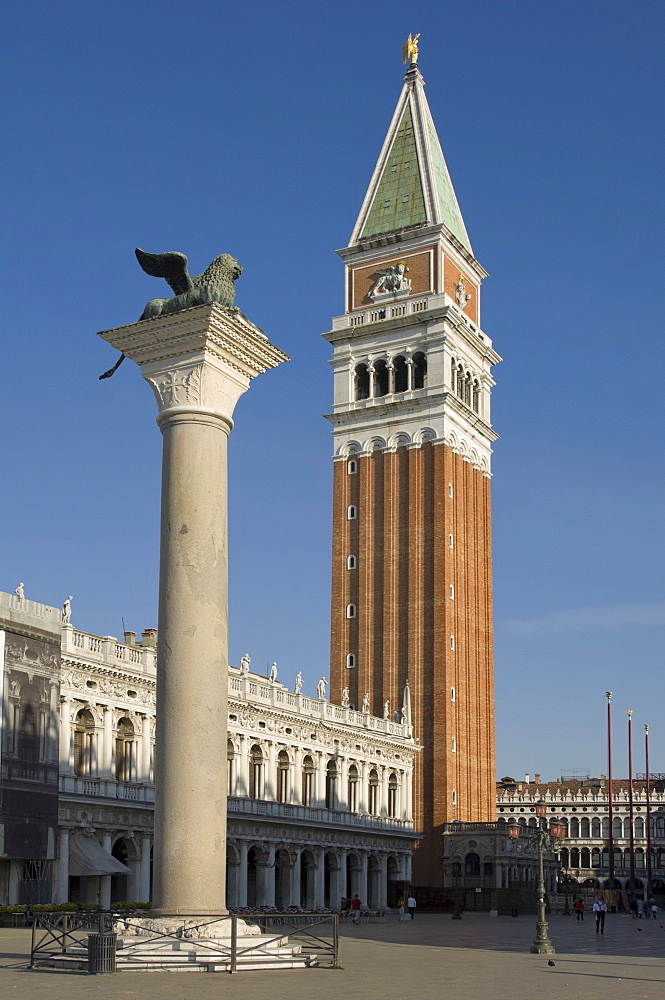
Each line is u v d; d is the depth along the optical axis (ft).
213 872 115.85
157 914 114.93
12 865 242.78
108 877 267.18
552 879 540.11
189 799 115.24
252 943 121.90
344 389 501.97
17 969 116.57
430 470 476.13
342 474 495.82
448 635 458.50
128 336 127.54
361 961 144.97
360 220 518.37
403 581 471.21
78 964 115.85
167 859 114.93
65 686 260.01
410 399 483.10
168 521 122.31
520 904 432.25
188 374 125.29
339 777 374.63
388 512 480.23
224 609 122.01
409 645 461.78
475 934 241.96
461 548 481.05
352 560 485.56
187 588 119.65
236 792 314.14
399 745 421.18
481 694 483.92
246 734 320.91
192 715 116.78
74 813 256.73
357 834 375.45
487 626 498.69
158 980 105.81
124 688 278.67
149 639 325.42
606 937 236.63
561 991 108.58
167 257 127.95
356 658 473.26
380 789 405.39
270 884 321.93
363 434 494.59
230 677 318.65
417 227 499.92
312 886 349.61
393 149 524.52
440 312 482.28
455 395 485.15
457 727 456.45
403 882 410.31
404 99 531.91
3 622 241.35
